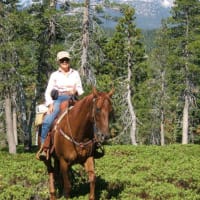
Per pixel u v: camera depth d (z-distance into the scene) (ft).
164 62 184.44
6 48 93.61
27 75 105.81
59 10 104.58
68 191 34.45
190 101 151.12
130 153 85.46
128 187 43.62
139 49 145.18
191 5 140.87
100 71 139.13
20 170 53.98
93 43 104.94
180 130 189.06
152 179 49.52
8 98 99.66
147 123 187.62
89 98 31.09
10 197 39.70
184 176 50.39
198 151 95.04
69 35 107.34
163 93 183.21
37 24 105.50
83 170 51.90
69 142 32.53
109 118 29.86
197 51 138.51
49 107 34.88
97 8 103.60
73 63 104.01
